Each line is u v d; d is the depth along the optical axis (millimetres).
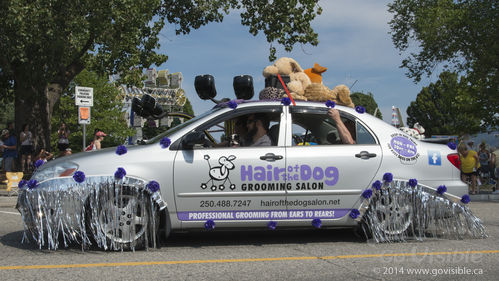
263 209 5270
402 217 5512
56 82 19203
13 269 4250
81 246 5266
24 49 15516
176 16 21828
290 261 4574
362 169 5453
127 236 5027
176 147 5246
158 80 42219
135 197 5055
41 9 14727
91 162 5105
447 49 24422
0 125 68500
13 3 14148
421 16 24797
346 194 5402
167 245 5414
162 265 4414
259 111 5543
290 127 5516
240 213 5230
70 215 4969
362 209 5406
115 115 44125
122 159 5121
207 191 5188
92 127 43562
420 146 5719
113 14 16062
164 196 5129
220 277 3975
